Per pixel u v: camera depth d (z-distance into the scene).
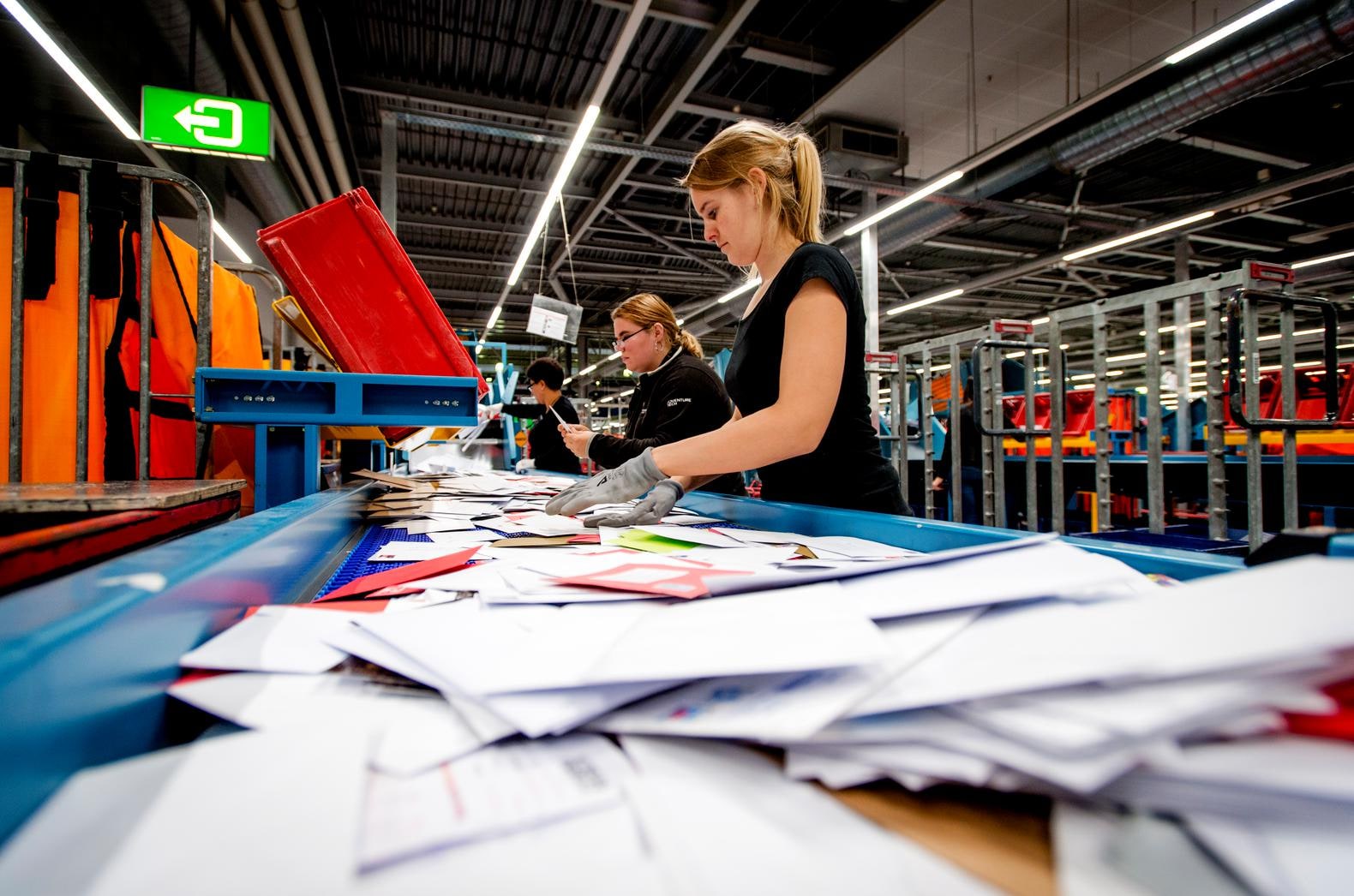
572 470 3.22
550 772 0.25
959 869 0.20
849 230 5.72
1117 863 0.20
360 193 1.16
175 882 0.17
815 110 5.22
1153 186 6.43
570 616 0.39
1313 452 3.38
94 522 0.42
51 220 1.16
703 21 3.89
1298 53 3.54
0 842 0.19
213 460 1.53
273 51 3.59
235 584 0.45
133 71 3.31
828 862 0.20
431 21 4.01
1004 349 3.33
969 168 4.56
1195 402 4.86
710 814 0.22
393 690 0.32
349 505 1.01
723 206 1.00
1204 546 2.15
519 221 7.37
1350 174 5.26
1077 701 0.22
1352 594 0.25
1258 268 2.26
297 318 1.56
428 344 1.21
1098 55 4.62
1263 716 0.22
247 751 0.24
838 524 0.86
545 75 4.57
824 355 0.75
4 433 1.18
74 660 0.24
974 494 4.43
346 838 0.19
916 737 0.24
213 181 4.35
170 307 1.40
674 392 1.66
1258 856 0.19
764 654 0.28
